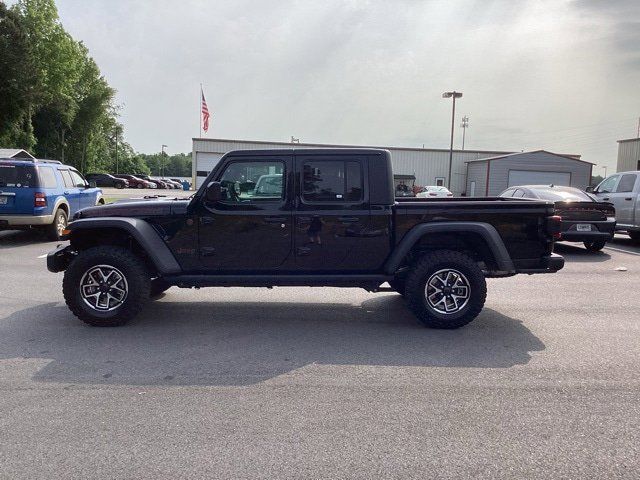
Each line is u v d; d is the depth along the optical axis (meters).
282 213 5.81
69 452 3.14
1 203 11.83
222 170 5.85
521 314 6.68
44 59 55.66
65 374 4.43
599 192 14.88
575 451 3.21
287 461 3.06
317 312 6.70
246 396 4.00
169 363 4.73
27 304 6.89
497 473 2.96
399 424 3.55
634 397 4.04
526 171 47.19
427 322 5.85
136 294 5.77
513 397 4.02
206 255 5.88
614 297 7.71
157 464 3.02
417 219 5.84
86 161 69.38
